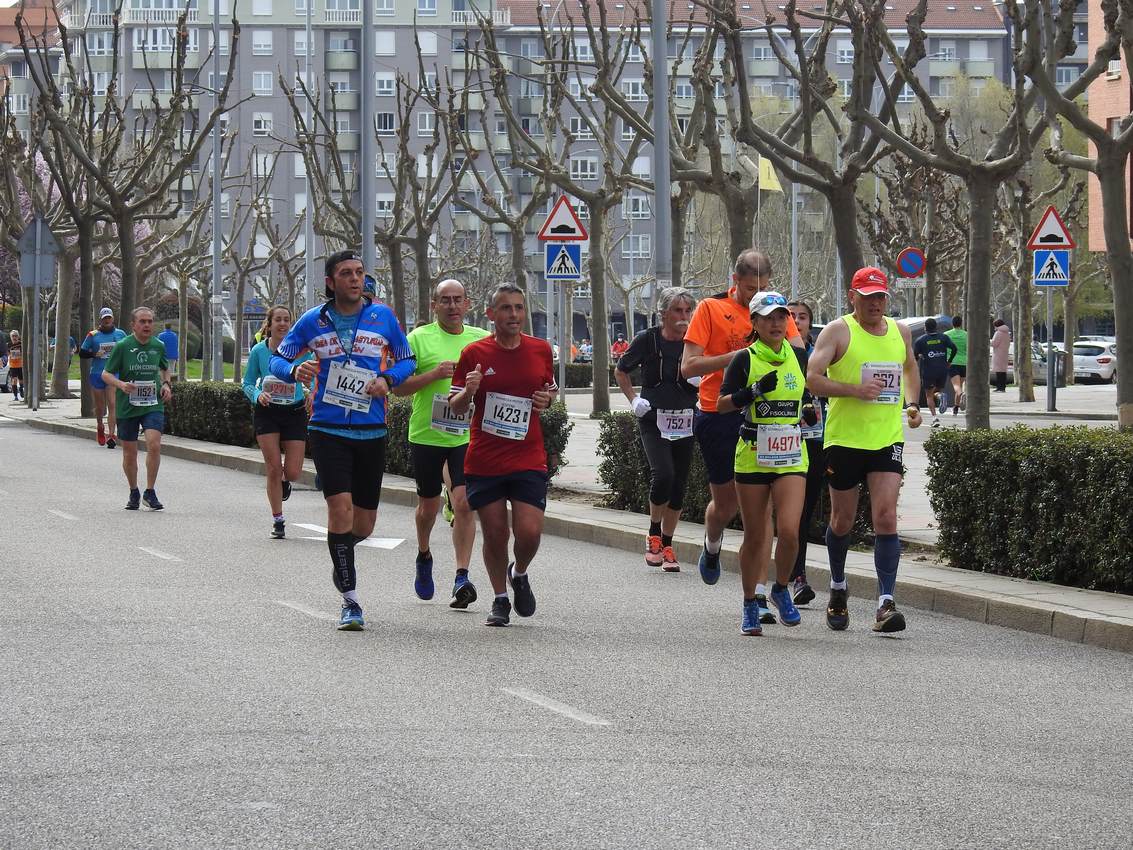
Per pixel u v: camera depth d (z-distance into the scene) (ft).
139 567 52.80
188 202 393.91
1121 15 76.33
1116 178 77.71
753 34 399.85
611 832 23.22
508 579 49.85
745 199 95.20
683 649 38.81
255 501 77.46
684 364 45.70
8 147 176.24
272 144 427.33
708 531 47.39
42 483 84.94
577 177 426.10
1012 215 167.22
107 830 23.15
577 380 227.61
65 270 189.57
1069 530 45.32
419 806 24.49
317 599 46.16
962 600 44.37
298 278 412.36
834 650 39.04
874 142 85.15
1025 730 30.48
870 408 41.39
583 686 34.01
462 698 32.60
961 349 148.05
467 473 41.81
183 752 27.84
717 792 25.53
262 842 22.62
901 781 26.43
